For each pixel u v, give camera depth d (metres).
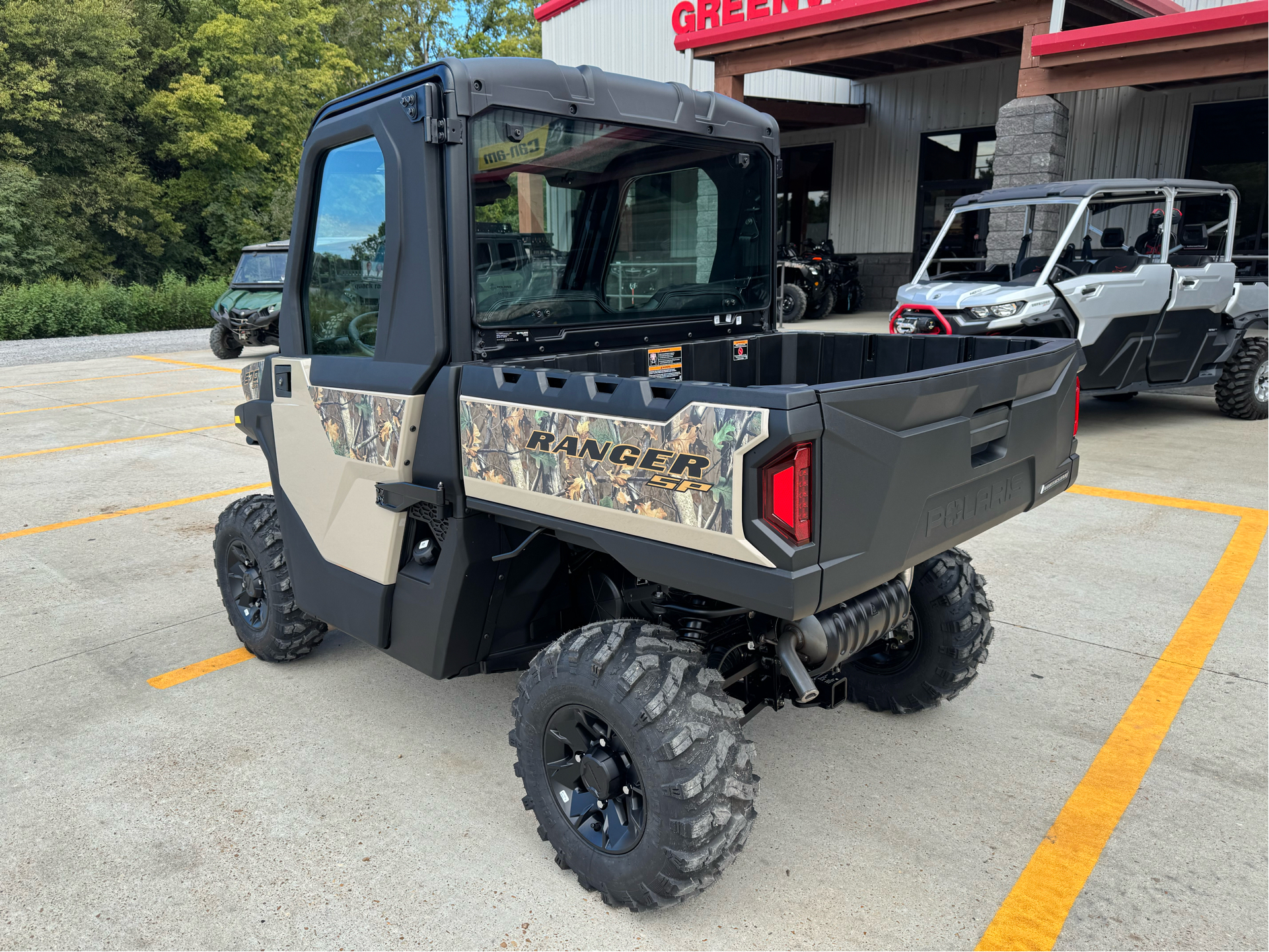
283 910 2.45
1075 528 5.62
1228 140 14.21
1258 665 3.81
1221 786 2.96
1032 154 11.35
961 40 15.03
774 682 2.71
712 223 3.32
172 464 8.08
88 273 33.41
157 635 4.36
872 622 2.61
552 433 2.30
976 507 2.47
